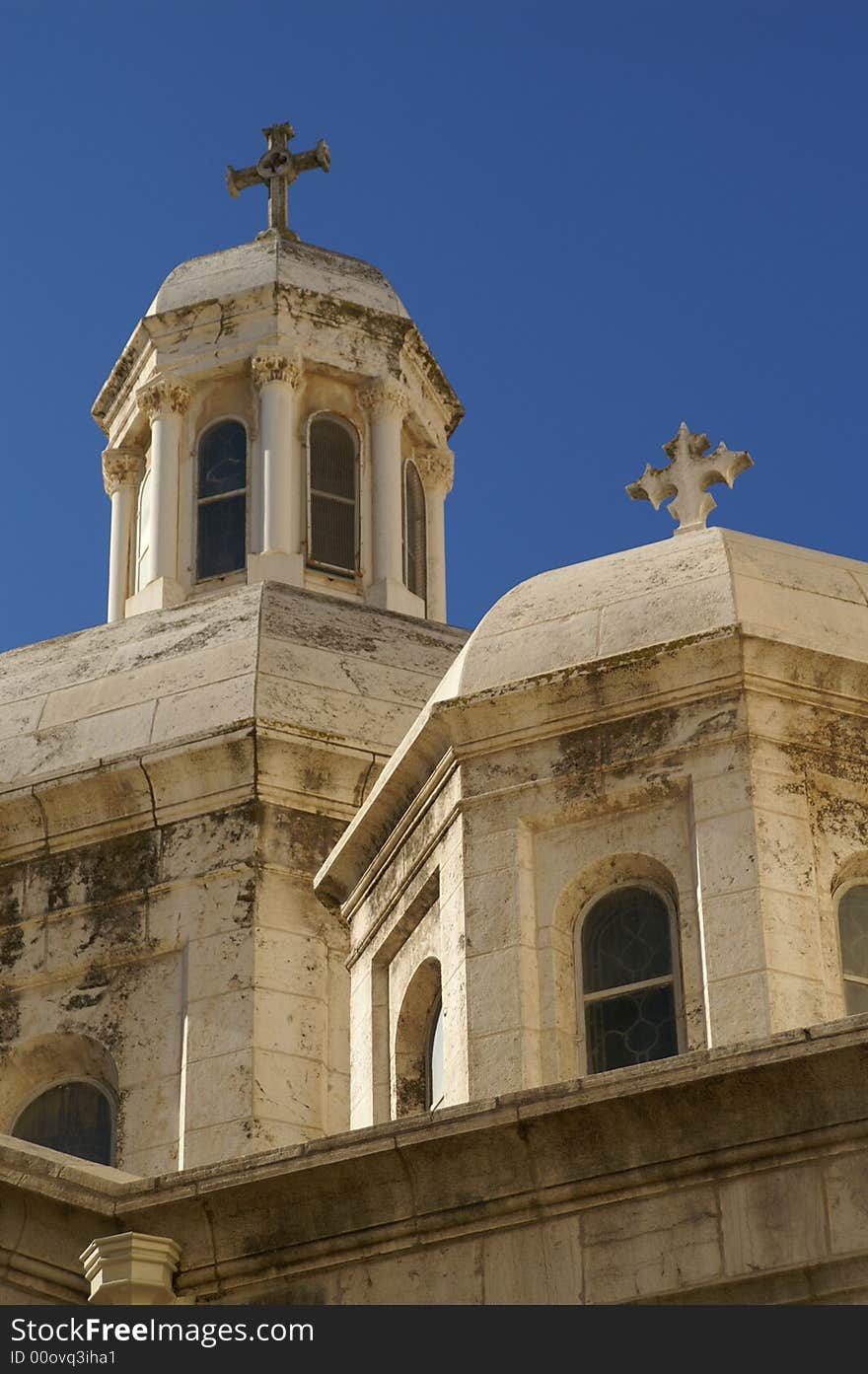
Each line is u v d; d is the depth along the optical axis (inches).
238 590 1325.0
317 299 1496.1
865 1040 823.1
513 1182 848.3
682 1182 836.6
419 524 1521.9
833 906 965.2
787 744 987.9
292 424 1469.0
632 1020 964.0
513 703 1015.6
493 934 981.2
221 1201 867.4
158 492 1464.1
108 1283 848.3
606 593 1055.6
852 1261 812.6
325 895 1114.1
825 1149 828.0
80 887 1210.0
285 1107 1143.6
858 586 1057.5
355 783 1217.4
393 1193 858.1
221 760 1210.6
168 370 1488.7
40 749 1248.8
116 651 1300.4
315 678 1251.2
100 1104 1176.8
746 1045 834.2
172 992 1179.3
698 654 999.6
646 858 981.8
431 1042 1034.1
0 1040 1188.5
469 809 1009.5
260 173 1603.1
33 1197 868.0
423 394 1534.2
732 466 1150.3
